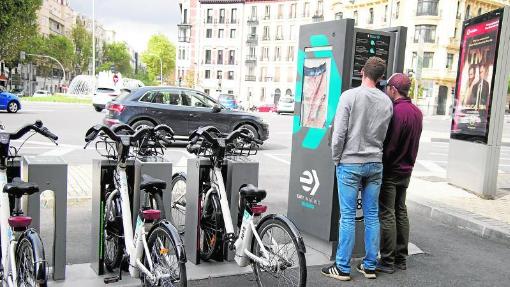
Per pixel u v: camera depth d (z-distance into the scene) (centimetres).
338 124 420
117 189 411
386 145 453
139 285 399
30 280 296
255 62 7662
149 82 10850
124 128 448
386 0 5778
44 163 385
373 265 451
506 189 895
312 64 507
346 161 425
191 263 465
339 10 6550
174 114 1294
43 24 9706
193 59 8344
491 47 789
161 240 337
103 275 419
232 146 474
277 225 371
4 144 356
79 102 3697
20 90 7350
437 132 2477
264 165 1105
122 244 404
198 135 442
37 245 291
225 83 7944
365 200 445
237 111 1391
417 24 5372
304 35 520
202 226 469
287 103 4144
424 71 5403
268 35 7494
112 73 3262
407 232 480
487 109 791
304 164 519
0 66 6844
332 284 432
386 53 489
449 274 476
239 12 7725
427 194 806
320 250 508
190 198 468
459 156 880
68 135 1452
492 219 648
